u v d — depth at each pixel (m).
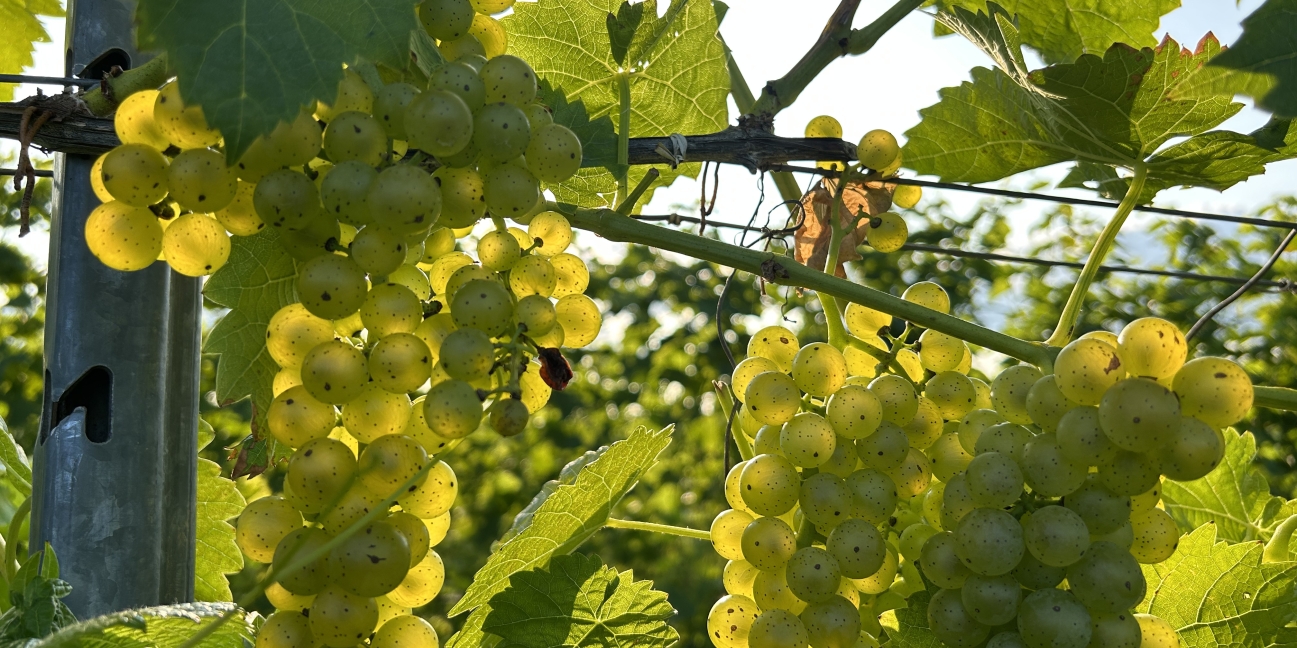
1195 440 0.56
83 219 0.63
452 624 3.13
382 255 0.57
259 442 0.63
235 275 0.61
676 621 3.57
